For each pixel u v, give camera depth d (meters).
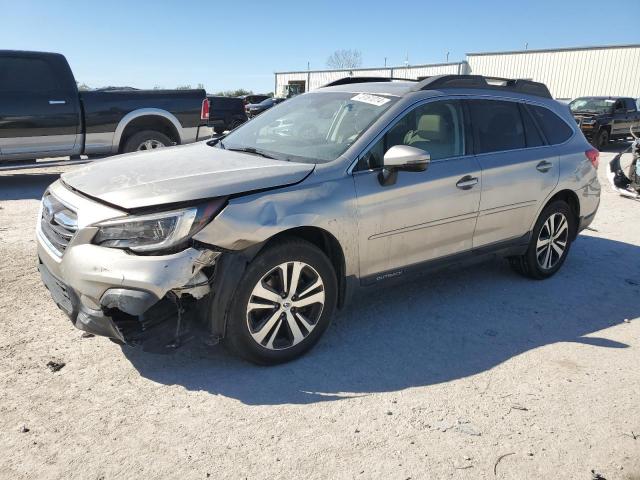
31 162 9.09
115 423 2.90
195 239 3.07
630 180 9.98
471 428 2.99
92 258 3.05
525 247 5.12
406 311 4.52
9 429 2.81
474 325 4.30
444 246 4.36
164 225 3.04
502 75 38.47
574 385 3.48
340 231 3.61
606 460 2.80
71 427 2.85
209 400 3.14
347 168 3.71
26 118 8.59
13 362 3.43
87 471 2.55
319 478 2.58
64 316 4.10
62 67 8.85
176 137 10.09
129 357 3.56
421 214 4.07
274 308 3.45
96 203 3.23
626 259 6.21
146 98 9.59
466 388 3.39
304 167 3.61
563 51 35.56
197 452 2.71
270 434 2.87
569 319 4.50
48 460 2.61
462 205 4.36
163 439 2.80
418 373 3.54
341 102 4.44
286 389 3.29
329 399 3.21
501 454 2.80
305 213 3.42
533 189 4.93
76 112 8.97
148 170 3.59
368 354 3.76
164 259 3.01
